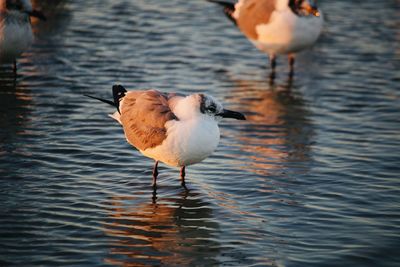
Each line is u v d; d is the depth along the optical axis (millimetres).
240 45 21641
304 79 19141
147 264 10016
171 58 20078
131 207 11859
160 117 12055
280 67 20234
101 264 9969
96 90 17422
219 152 14273
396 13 24922
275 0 18719
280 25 18516
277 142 14883
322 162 13844
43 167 13258
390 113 16703
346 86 18578
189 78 18625
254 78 19047
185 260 10156
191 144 11867
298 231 11070
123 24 22906
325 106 17172
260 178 13070
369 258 10258
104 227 11102
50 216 11391
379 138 15164
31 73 18516
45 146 14188
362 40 22234
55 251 10289
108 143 14547
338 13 24781
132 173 13258
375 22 23891
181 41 21594
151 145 12172
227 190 12594
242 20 19641
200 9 24797
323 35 22625
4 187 12344
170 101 12344
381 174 13297
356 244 10656
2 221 11125
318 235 10945
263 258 10234
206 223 11344
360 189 12625
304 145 14734
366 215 11625
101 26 22609
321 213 11695
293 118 16328
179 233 11000
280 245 10625
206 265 10023
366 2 26078
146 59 19875
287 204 12016
